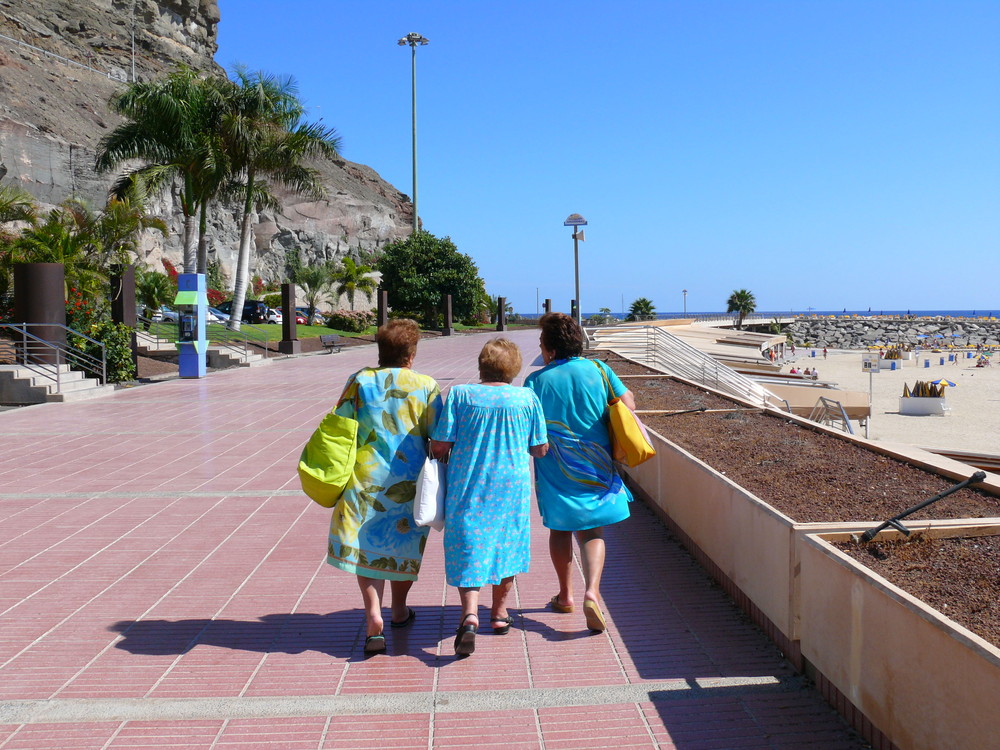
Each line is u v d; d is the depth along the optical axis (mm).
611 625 4188
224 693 3441
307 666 3713
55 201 44125
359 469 3799
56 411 13344
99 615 4359
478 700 3373
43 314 16453
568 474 4035
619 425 3971
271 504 6859
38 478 7922
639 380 12656
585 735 3084
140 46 75312
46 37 63438
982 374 54156
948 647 2412
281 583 4887
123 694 3434
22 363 16344
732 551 4445
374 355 28797
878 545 3527
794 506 4402
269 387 17203
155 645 3957
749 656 3781
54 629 4164
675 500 5699
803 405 20344
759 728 3113
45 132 45688
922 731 2555
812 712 3234
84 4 70000
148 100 26328
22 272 16328
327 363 24672
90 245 29125
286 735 3090
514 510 3838
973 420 29531
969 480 3400
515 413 3830
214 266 51188
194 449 9586
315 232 64250
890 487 4828
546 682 3539
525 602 4570
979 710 2266
